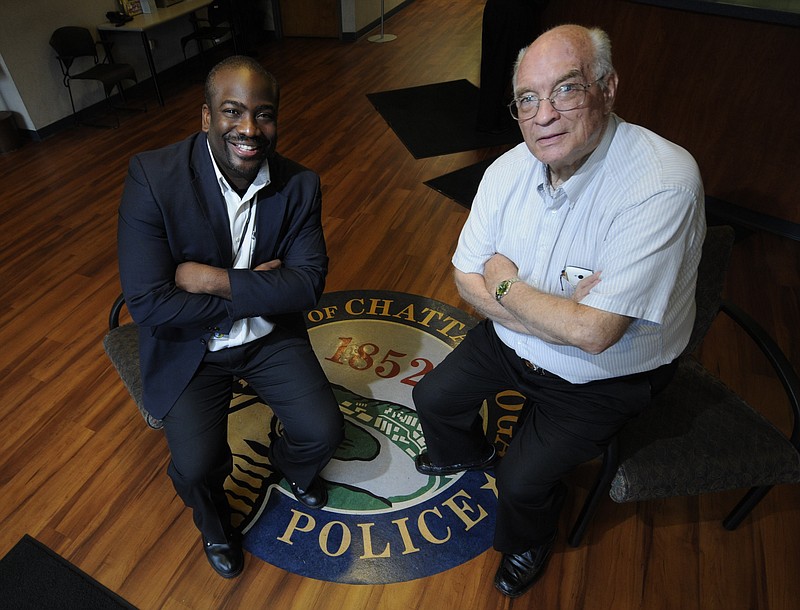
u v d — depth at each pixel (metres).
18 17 4.45
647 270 1.21
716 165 3.52
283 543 1.85
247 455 2.13
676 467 1.51
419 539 1.86
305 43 7.16
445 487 2.03
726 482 1.54
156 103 5.50
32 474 2.06
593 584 1.75
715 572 1.78
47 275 3.13
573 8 4.13
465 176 4.04
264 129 1.39
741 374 2.44
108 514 1.94
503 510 1.59
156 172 1.42
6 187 4.08
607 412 1.46
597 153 1.30
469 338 1.83
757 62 3.13
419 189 3.90
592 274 1.33
